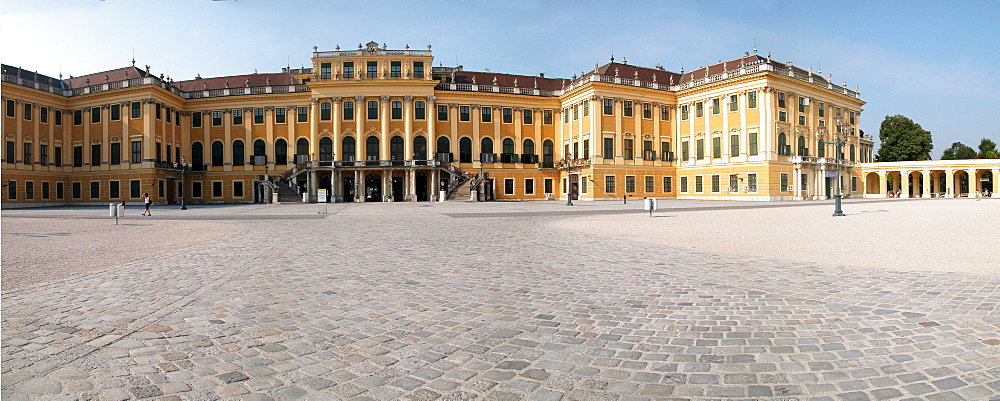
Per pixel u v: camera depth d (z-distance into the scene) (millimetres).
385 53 72688
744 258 12500
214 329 6555
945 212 32438
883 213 32031
